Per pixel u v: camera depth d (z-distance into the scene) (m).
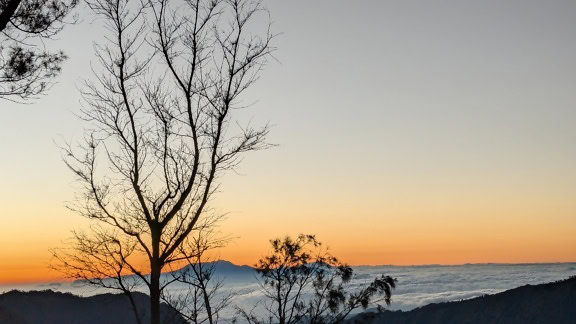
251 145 11.34
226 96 11.17
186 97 11.20
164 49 11.15
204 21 11.19
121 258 11.41
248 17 11.23
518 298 78.38
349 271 13.12
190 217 11.52
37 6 9.11
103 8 10.92
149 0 11.12
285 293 12.81
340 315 12.46
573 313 70.25
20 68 9.01
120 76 11.12
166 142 11.28
